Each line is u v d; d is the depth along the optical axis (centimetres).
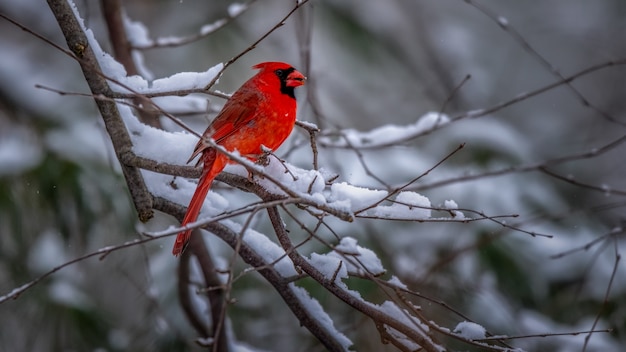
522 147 1191
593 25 1928
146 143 664
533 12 1944
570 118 1808
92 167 1050
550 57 1880
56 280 1066
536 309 1079
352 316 1038
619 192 870
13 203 1027
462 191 1106
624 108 1806
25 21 1355
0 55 1255
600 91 1842
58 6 620
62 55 1305
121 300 1145
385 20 1714
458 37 1816
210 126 696
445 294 1038
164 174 669
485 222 1081
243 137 716
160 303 1054
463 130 1180
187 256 909
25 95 1152
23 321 1059
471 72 1745
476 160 1151
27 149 1082
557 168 1443
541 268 1099
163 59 1436
